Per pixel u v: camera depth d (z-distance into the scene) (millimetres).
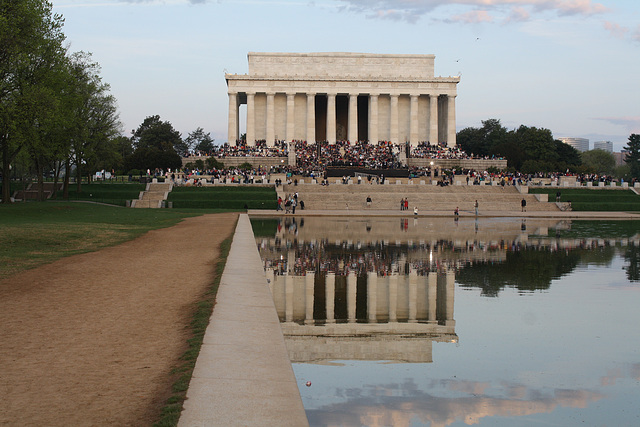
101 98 92125
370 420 11008
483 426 10789
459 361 14688
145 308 16219
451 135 143750
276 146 135375
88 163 99750
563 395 12430
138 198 91875
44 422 8492
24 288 19406
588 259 33844
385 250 37938
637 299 22516
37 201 79250
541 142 163250
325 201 91375
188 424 8258
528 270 29656
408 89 143125
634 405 11891
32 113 58312
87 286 19797
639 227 60281
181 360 11320
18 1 57406
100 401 9305
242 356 11477
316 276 27500
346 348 15812
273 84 141750
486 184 108812
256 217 72562
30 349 12195
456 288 24656
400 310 20453
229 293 17969
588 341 16594
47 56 63344
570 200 96125
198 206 86438
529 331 17703
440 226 60375
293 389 9695
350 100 143000
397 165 123812
